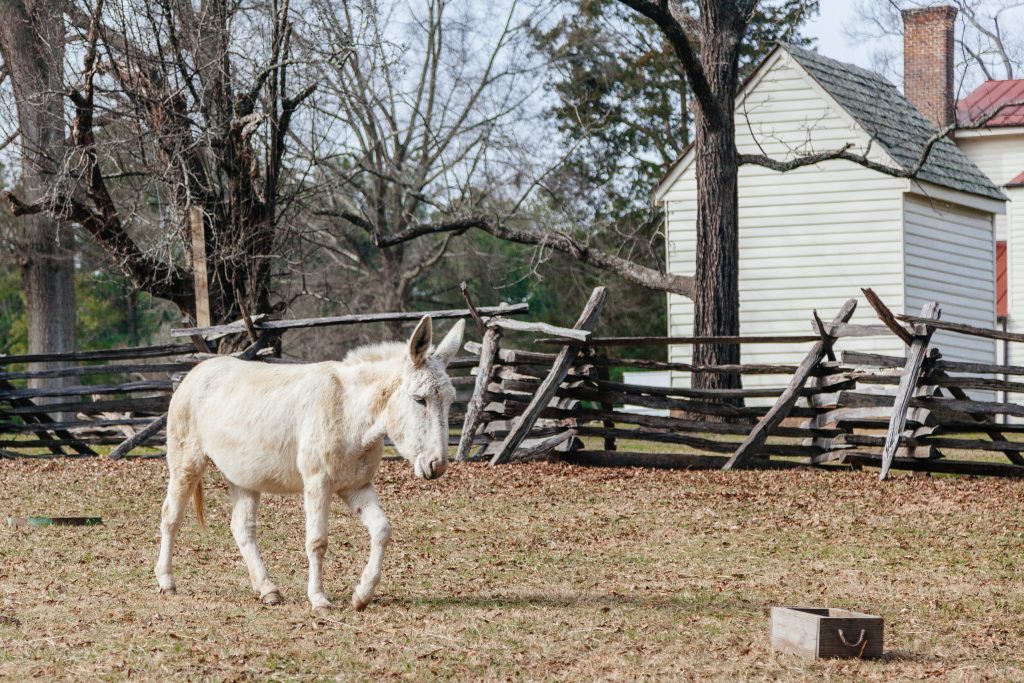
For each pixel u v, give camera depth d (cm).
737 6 2209
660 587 930
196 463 853
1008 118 3647
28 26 2252
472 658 700
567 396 1645
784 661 708
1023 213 3453
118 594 853
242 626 753
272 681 640
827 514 1270
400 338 3994
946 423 1602
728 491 1405
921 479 1509
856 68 3117
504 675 667
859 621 720
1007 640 780
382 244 2622
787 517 1251
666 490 1406
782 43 2794
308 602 834
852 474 1545
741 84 2830
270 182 2189
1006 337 1525
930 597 904
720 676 673
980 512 1286
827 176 2781
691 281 2608
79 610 795
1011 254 3466
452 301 4534
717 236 2188
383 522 807
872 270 2755
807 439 1655
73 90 1994
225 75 2077
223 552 1037
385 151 3725
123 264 2133
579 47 4109
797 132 2795
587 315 1614
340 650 703
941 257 2878
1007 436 2205
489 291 4469
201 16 2072
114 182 2381
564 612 832
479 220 2658
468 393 1805
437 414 764
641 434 1645
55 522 1150
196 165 2147
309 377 809
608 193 4325
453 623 784
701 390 1656
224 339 2092
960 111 3788
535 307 4722
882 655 724
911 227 2781
